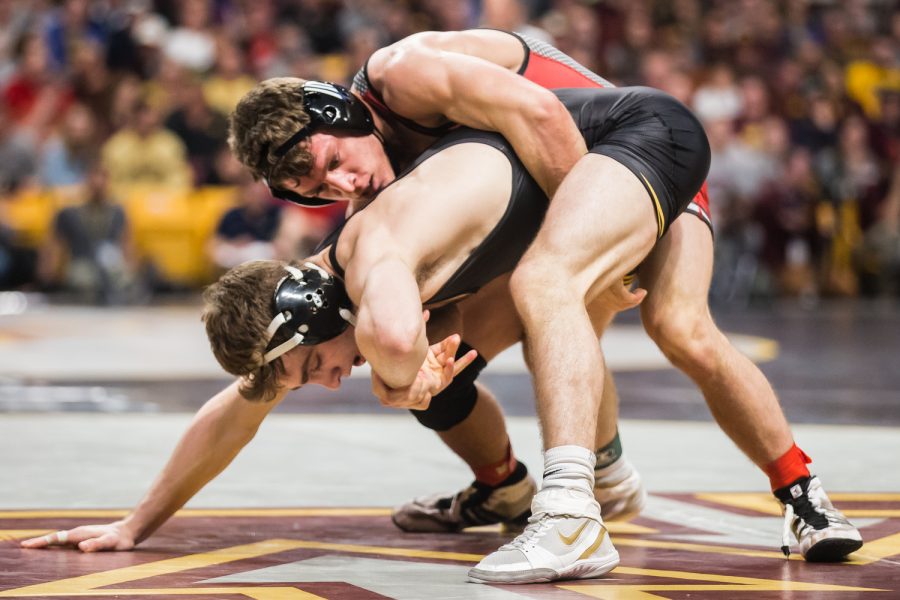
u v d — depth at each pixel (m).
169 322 21.67
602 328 6.08
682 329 5.84
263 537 6.03
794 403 11.92
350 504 6.96
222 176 26.25
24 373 14.29
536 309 5.24
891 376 14.33
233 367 5.26
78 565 5.31
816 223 27.22
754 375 5.87
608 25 29.58
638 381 13.88
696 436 9.86
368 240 5.26
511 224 5.55
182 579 5.00
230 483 7.61
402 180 5.53
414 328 4.84
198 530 6.19
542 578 4.91
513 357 17.09
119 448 9.02
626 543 5.89
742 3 31.55
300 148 5.75
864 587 4.82
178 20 29.67
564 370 5.14
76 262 25.16
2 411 11.21
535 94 5.52
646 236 5.49
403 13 29.09
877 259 27.72
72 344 17.75
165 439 9.52
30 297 25.91
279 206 24.44
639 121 5.71
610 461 6.29
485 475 6.33
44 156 26.09
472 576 4.94
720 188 26.41
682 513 6.71
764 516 6.62
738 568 5.26
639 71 28.44
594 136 5.79
